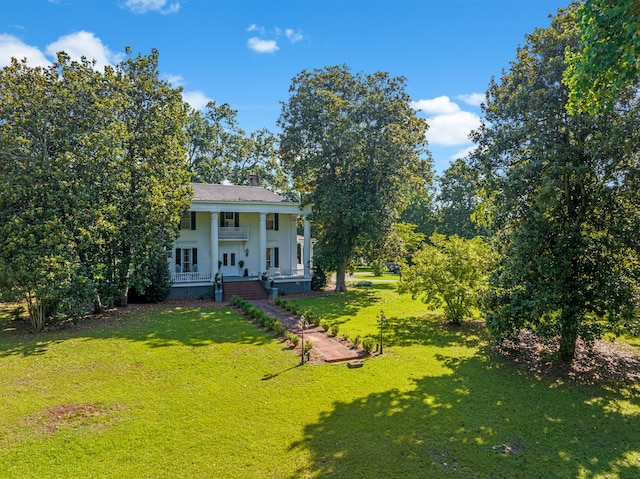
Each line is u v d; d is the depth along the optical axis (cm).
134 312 1964
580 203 1095
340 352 1236
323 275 3030
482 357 1212
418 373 1063
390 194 2714
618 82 745
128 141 1903
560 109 1069
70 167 1622
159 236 2005
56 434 720
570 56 901
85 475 597
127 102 1862
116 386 953
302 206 2866
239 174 4772
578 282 1041
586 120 991
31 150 1597
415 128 2716
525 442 711
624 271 1040
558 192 1062
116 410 822
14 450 666
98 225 1647
